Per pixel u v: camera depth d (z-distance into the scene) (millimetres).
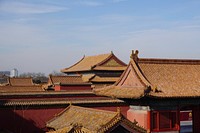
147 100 36188
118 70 81625
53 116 47312
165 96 35156
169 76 39438
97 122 32188
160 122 36938
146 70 39094
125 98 37562
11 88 64125
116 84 41688
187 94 36812
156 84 37219
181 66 42031
